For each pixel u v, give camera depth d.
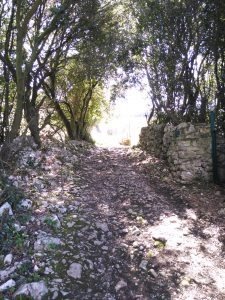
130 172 8.74
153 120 12.79
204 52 8.88
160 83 9.53
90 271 4.27
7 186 5.60
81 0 8.55
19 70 7.25
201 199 6.88
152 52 9.63
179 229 5.54
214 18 8.14
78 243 4.77
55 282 3.93
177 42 8.82
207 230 5.62
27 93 8.84
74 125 14.81
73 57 9.98
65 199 6.18
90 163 9.65
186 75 8.98
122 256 4.68
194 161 7.83
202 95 9.16
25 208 5.39
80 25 9.03
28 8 8.00
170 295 4.04
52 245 4.50
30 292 3.67
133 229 5.40
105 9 9.41
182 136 7.91
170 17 8.67
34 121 8.96
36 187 6.44
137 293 4.03
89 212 5.81
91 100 16.19
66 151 9.98
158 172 8.56
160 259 4.67
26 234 4.70
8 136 7.25
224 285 4.31
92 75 11.72
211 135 7.82
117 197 6.78
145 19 9.13
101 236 5.11
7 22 8.32
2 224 4.70
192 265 4.63
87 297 3.83
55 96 11.94
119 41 10.10
